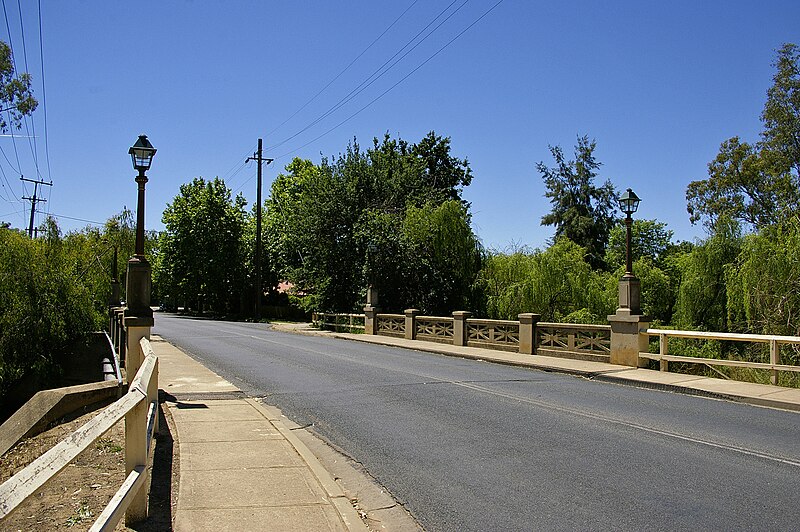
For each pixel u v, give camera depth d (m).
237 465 6.84
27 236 21.56
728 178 45.44
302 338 26.69
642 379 13.55
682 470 6.93
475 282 35.22
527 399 11.40
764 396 11.45
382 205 37.34
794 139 42.28
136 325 10.53
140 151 10.73
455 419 9.62
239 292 60.91
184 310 74.56
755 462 7.27
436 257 35.31
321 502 5.72
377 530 5.34
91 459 7.25
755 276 21.55
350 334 28.55
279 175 68.50
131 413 4.93
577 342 17.56
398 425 9.23
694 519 5.45
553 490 6.27
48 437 9.94
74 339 23.41
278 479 6.37
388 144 47.59
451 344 22.53
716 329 25.66
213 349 20.42
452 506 5.87
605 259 57.81
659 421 9.55
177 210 60.22
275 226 59.25
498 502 5.95
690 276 26.92
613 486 6.38
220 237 58.38
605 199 64.56
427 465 7.20
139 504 5.06
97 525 3.32
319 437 8.55
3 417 18.47
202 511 5.42
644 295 34.69
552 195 66.06
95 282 28.33
